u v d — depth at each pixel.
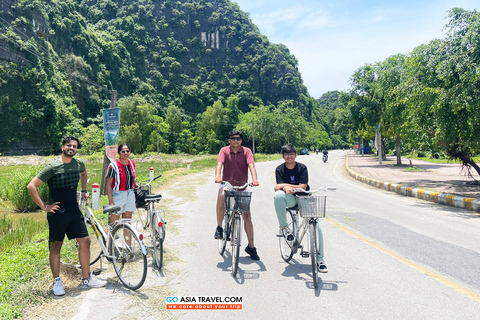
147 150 93.81
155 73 150.75
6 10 88.38
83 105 109.00
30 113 85.31
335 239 6.18
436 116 11.27
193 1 179.50
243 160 5.11
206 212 9.07
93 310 3.46
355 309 3.39
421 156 43.94
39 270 4.62
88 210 4.54
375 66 28.89
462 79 10.02
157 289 3.98
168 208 9.70
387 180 16.22
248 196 4.27
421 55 11.97
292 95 178.75
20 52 86.94
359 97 30.08
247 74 177.75
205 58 173.25
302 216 3.96
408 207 10.03
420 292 3.80
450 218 8.28
